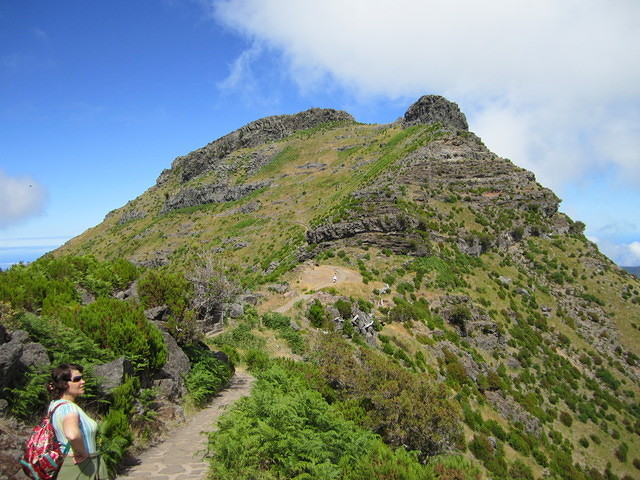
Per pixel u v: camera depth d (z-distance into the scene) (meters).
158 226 167.88
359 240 64.50
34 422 7.05
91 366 8.82
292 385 13.52
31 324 8.95
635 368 60.97
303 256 67.56
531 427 40.16
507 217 86.81
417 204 82.12
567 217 94.75
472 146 111.69
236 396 14.66
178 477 7.39
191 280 22.09
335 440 10.32
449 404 17.81
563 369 53.72
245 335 25.53
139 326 11.49
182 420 10.94
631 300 73.44
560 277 76.19
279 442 8.44
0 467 5.58
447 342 44.59
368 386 17.75
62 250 199.75
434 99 173.00
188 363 13.88
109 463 7.07
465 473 11.56
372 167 140.75
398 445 16.22
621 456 42.41
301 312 35.94
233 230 137.25
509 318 58.31
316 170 171.50
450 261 65.19
